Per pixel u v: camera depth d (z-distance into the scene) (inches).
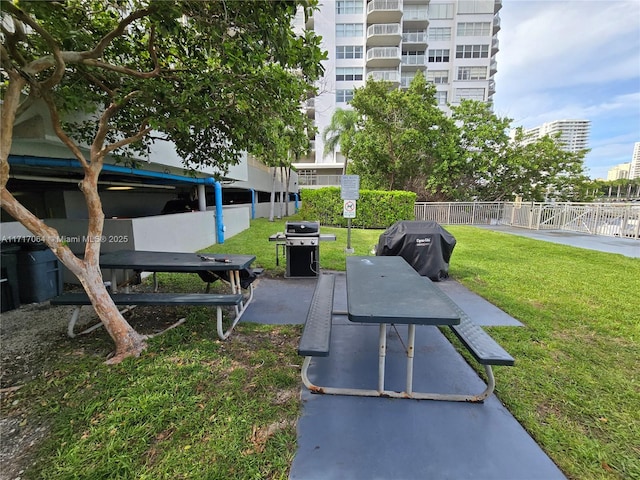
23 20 71.5
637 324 135.3
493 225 605.3
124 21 84.0
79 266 99.6
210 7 82.7
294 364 103.2
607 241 377.7
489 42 1131.9
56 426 73.4
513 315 145.8
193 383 89.7
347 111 784.3
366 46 1082.7
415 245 201.5
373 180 644.7
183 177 294.5
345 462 64.9
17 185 259.1
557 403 83.3
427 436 72.4
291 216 811.4
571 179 653.9
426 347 116.5
